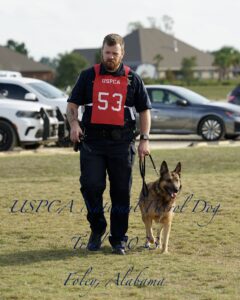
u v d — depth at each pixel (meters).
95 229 9.35
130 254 9.09
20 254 9.07
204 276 7.95
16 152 21.12
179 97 25.67
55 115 22.59
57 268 8.37
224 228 10.38
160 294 7.32
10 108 21.55
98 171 9.15
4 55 100.88
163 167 9.25
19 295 7.30
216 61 131.25
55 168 17.39
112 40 8.92
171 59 123.19
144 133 9.23
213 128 25.34
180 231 10.22
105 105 9.03
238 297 7.17
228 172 16.39
